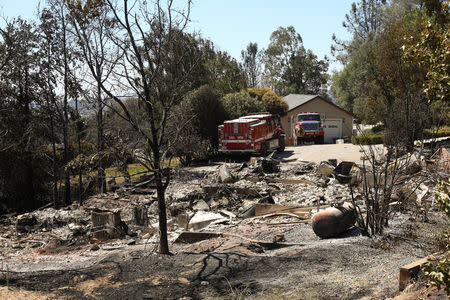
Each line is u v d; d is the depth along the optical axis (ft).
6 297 25.08
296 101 173.88
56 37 68.80
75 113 76.07
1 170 82.38
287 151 110.42
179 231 45.37
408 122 34.55
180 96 36.45
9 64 74.02
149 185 68.03
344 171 66.08
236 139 94.48
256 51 268.62
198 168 81.41
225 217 49.08
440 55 17.81
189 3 33.78
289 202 53.11
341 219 33.09
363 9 222.07
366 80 175.01
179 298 23.77
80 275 30.12
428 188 41.70
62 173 79.30
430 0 19.06
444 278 12.66
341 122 163.84
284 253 30.58
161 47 33.94
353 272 24.06
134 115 34.58
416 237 28.81
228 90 148.97
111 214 46.14
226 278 26.48
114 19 33.09
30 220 53.21
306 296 20.97
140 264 32.04
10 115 79.71
